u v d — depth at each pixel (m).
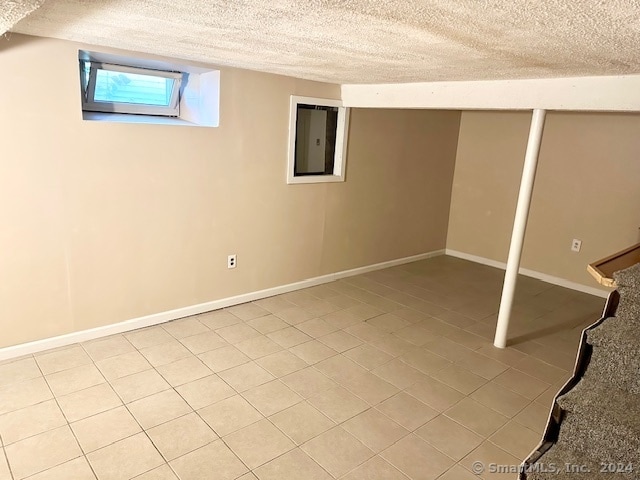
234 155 3.66
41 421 2.36
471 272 5.34
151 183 3.26
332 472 2.13
